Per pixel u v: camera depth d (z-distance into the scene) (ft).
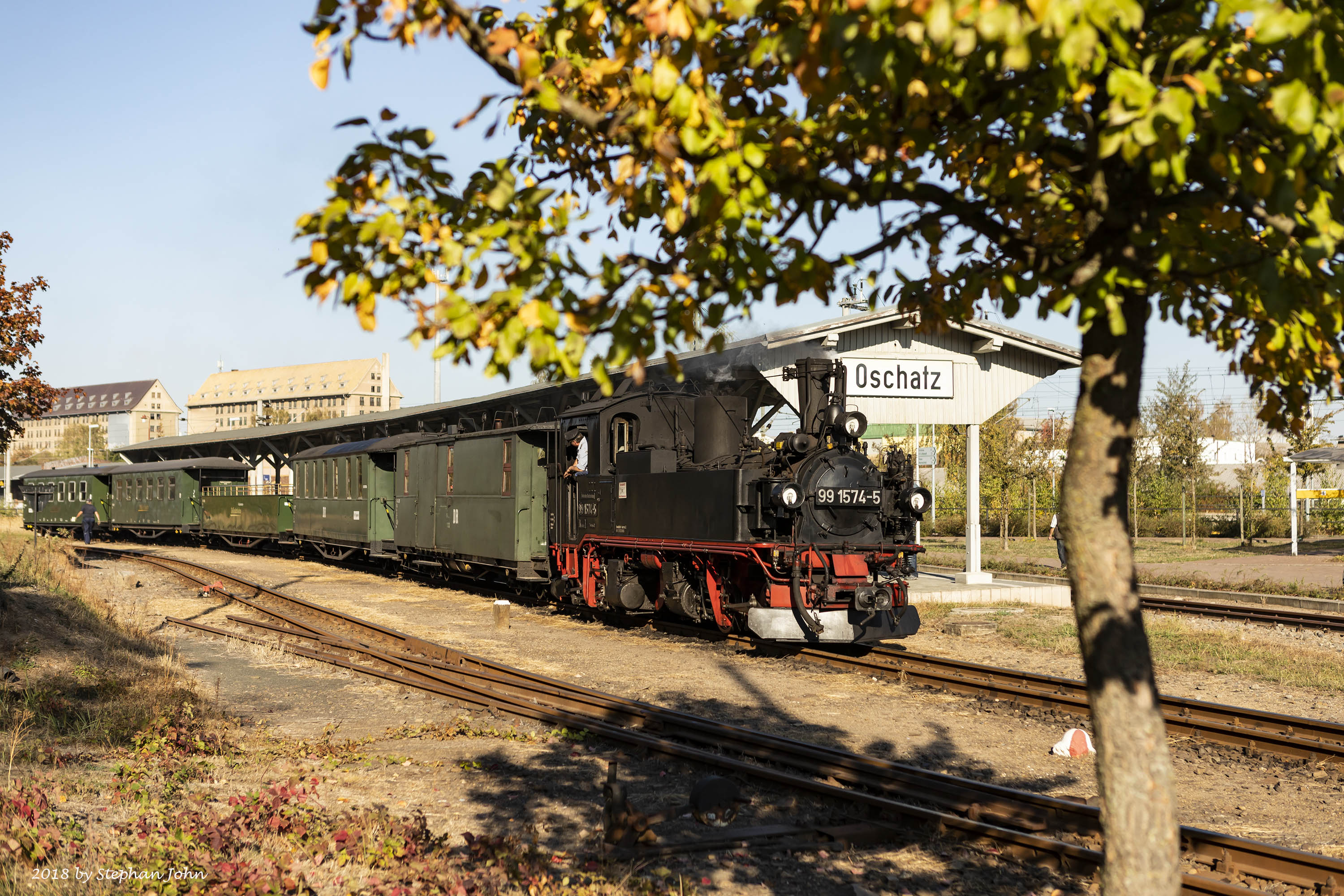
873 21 8.80
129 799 22.79
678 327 10.65
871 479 45.62
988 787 23.79
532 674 38.86
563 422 60.18
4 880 16.52
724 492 45.85
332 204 10.02
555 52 12.25
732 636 49.26
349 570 90.02
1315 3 8.77
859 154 11.42
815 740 30.37
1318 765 27.43
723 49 11.81
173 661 42.47
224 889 16.67
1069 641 48.06
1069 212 13.16
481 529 66.33
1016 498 137.69
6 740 27.32
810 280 11.20
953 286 14.26
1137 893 10.52
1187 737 30.81
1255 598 67.77
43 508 149.07
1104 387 10.93
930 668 41.37
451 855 19.98
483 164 10.80
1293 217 10.35
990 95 11.53
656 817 21.94
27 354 62.03
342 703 36.01
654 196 11.08
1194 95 9.17
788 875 19.77
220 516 113.80
